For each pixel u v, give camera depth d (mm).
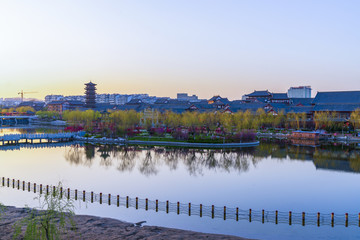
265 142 111438
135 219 38719
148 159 78812
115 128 121625
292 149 94000
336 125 127375
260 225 36562
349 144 105375
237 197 47344
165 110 178625
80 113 176875
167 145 103312
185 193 49562
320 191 50281
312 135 116938
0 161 76188
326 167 68750
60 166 70188
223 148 96438
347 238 32781
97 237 31938
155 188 52406
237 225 36656
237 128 113750
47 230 26859
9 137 107688
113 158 80438
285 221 37812
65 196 47188
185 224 37094
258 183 55344
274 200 45781
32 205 43438
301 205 43562
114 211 41531
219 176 60625
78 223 35781
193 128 121562
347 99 151750
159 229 34594
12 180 53406
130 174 62531
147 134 124375
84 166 70250
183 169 67125
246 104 184500
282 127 151500
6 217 37062
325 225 36344
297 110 157125
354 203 44281
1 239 30531
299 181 56594
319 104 152625
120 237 32062
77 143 111500
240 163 73375
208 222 37688
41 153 89000
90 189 51844
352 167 68312
